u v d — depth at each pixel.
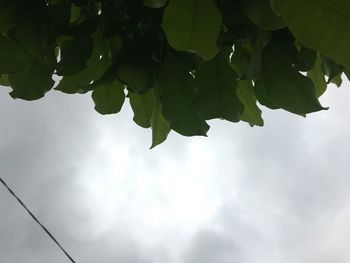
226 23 0.44
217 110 0.45
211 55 0.37
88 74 0.50
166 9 0.37
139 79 0.46
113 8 0.45
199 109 0.45
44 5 0.43
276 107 0.46
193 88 0.46
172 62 0.46
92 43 0.46
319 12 0.31
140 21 0.45
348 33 0.30
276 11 0.31
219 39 0.45
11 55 0.43
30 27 0.42
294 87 0.44
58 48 0.53
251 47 0.47
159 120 0.50
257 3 0.39
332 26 0.31
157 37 0.46
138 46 0.46
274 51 0.45
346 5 0.30
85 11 0.47
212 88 0.45
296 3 0.31
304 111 0.44
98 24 0.47
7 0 0.42
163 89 0.46
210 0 0.37
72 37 0.48
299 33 0.31
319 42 0.31
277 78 0.44
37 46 0.41
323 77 0.53
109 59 0.50
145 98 0.54
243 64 0.48
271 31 0.45
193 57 0.47
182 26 0.37
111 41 0.49
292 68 0.44
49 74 0.46
